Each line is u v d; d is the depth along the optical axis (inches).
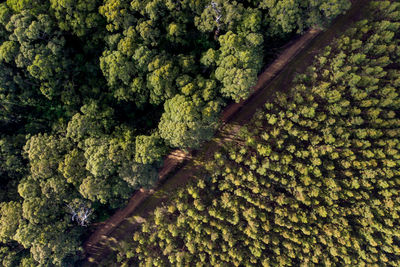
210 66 1408.7
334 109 1397.6
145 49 1295.5
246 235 1509.6
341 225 1459.2
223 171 1478.8
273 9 1286.9
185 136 1284.4
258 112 1477.6
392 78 1406.3
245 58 1259.2
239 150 1486.2
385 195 1417.3
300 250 1489.9
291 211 1476.4
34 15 1277.1
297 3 1255.5
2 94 1398.9
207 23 1298.0
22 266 1459.2
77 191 1464.1
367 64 1398.9
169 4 1258.0
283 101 1438.2
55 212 1440.7
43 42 1332.4
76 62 1454.2
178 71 1358.3
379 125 1423.5
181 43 1401.3
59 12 1282.0
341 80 1407.5
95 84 1512.1
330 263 1443.2
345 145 1428.4
